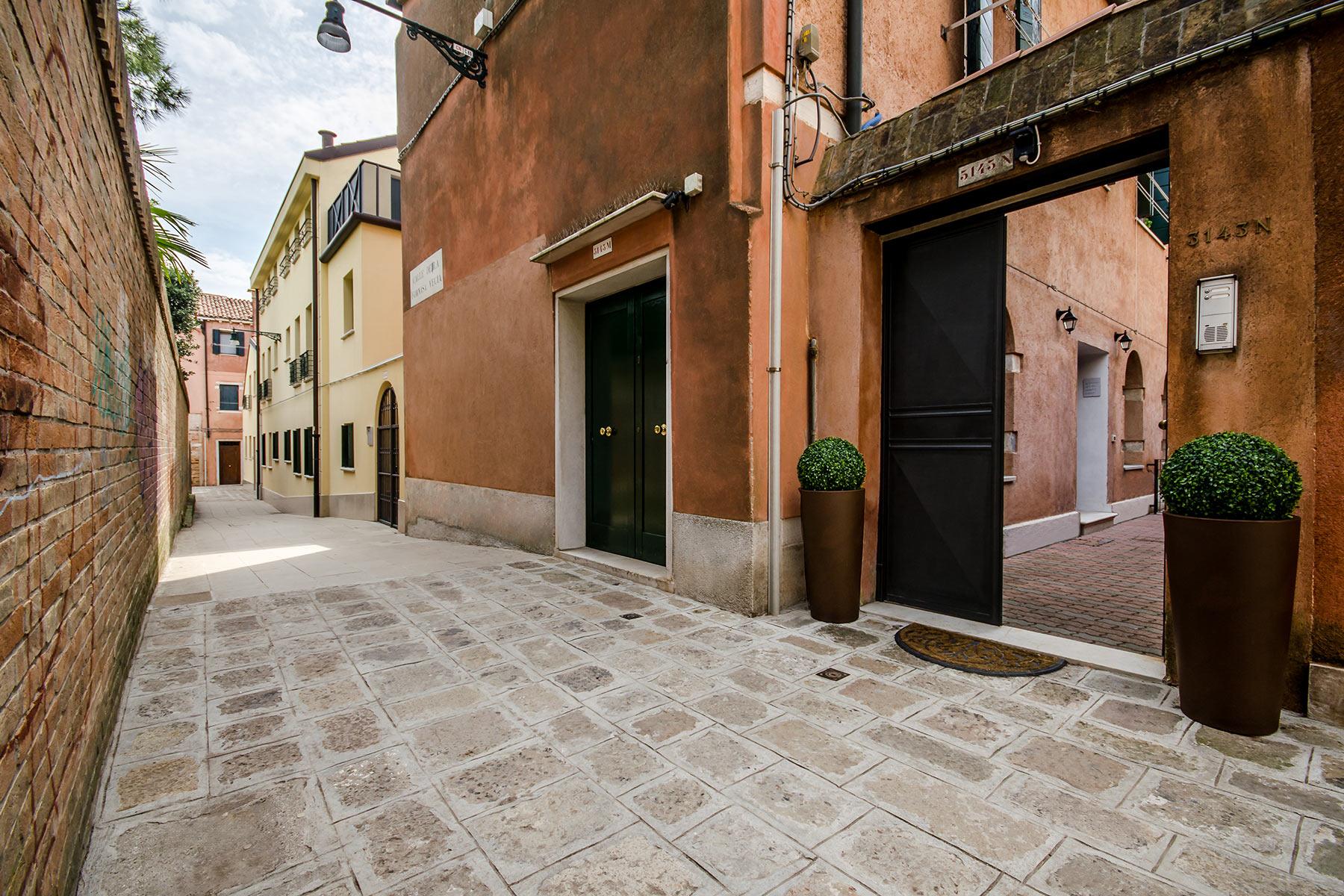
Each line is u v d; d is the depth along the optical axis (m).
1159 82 3.06
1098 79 3.28
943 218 4.25
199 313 36.12
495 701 2.98
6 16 1.36
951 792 2.19
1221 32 2.86
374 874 1.79
